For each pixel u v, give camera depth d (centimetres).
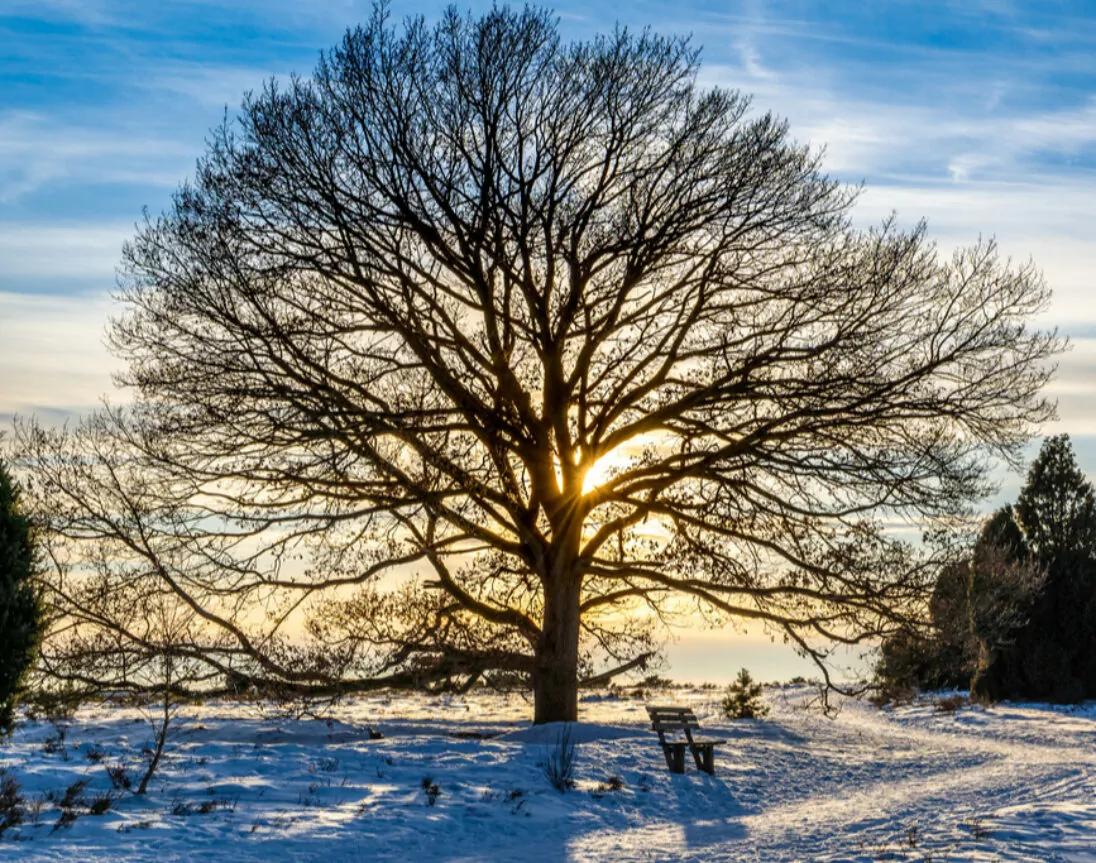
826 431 2189
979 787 1719
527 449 2348
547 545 2330
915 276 2167
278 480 2153
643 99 2209
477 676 2389
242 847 1062
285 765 1630
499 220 2170
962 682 4853
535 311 2258
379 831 1192
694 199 2214
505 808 1373
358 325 2241
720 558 2306
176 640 2002
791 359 2175
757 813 1527
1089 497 4462
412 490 2162
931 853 994
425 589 2292
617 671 2480
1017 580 3812
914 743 2591
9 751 1620
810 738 2495
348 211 2173
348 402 2112
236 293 2152
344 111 2167
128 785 1351
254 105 2195
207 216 2156
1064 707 4078
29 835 1033
